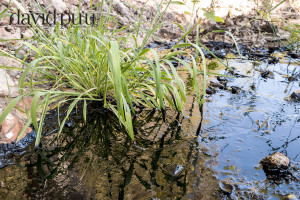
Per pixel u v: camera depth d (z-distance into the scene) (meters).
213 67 2.82
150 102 2.09
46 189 1.35
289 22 4.19
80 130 1.84
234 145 1.69
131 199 1.30
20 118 1.86
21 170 1.48
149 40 3.40
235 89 2.33
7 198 1.29
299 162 1.55
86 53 2.00
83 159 1.58
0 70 2.20
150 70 1.85
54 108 2.02
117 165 1.53
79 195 1.32
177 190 1.36
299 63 2.92
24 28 2.73
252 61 2.98
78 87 2.09
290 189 1.36
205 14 2.28
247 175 1.45
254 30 3.89
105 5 3.48
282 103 2.15
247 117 1.97
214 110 2.06
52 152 1.63
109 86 2.00
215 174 1.46
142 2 3.88
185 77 2.59
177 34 3.63
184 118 1.97
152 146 1.69
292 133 1.80
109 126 1.88
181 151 1.65
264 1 3.78
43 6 3.01
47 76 2.18
